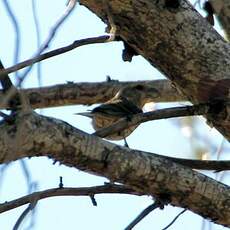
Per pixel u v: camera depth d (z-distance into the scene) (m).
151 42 9.46
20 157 8.09
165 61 9.57
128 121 8.97
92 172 8.62
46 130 8.15
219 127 9.64
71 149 8.34
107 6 8.89
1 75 7.72
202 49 9.45
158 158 8.82
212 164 9.19
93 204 8.95
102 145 8.53
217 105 9.41
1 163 7.75
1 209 8.32
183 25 9.41
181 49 9.44
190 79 9.53
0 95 7.78
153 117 9.10
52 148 8.23
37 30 7.44
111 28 9.14
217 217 9.06
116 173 8.63
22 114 7.91
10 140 7.73
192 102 9.70
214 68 9.46
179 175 8.84
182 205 8.99
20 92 7.68
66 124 8.36
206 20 9.74
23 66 7.61
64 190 8.76
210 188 8.95
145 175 8.72
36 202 7.91
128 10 9.30
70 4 7.63
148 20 9.35
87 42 8.72
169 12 9.36
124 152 8.63
